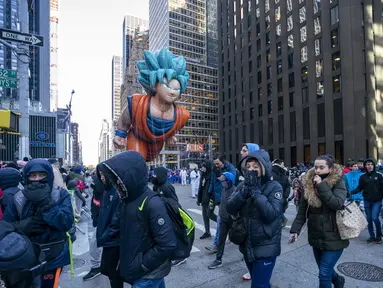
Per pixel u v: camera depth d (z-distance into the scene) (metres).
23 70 10.10
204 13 100.69
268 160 2.87
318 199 2.92
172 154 77.38
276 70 43.75
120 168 2.08
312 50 36.25
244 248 2.80
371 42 31.81
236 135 55.84
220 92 62.19
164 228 2.08
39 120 31.62
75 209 7.98
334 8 33.56
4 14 46.00
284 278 3.95
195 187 14.51
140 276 2.11
